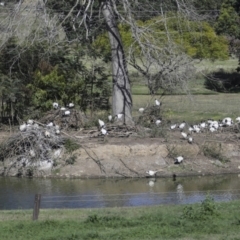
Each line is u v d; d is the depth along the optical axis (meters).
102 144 37.44
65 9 44.88
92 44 46.94
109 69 52.53
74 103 44.91
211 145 38.25
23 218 21.56
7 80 42.78
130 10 41.06
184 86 40.88
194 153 37.72
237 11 76.19
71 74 45.75
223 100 62.53
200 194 30.95
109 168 36.31
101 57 48.84
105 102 46.41
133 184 34.28
